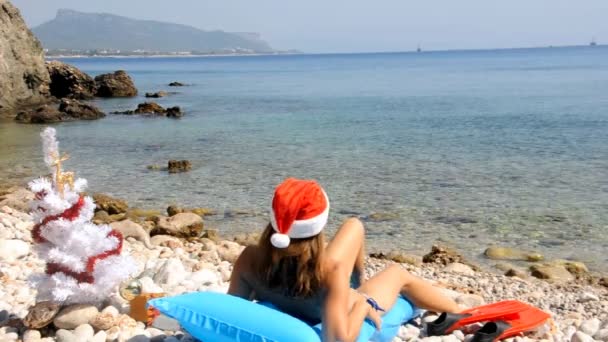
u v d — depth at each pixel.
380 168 20.88
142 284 6.25
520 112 38.38
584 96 48.75
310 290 4.57
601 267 11.75
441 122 34.41
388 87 68.69
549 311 8.94
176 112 39.19
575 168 20.31
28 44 43.53
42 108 37.62
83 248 5.35
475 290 9.82
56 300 5.39
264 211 15.65
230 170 20.95
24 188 17.36
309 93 60.97
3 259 8.46
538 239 13.33
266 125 34.28
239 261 4.95
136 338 5.29
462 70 114.12
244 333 4.55
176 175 20.27
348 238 5.09
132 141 28.53
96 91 54.81
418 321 6.34
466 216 15.02
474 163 21.55
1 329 5.55
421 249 12.73
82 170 21.38
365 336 4.95
